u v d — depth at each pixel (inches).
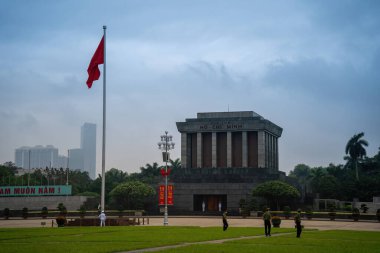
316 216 3902.6
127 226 2748.5
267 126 5128.0
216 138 5172.2
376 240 1818.4
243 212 4104.3
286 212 3946.9
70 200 4955.7
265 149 5142.7
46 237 1923.0
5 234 2079.2
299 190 5216.5
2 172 6653.5
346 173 6756.9
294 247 1519.4
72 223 2859.3
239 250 1409.9
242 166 5083.7
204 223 3223.4
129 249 1451.8
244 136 5103.3
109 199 5487.2
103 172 2581.2
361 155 6505.9
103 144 2551.7
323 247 1524.4
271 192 4202.8
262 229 2498.8
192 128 5206.7
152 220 3700.8
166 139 3090.6
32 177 6806.1
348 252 1380.4
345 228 2733.8
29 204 5000.0
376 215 3631.9
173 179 4854.8
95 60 2546.8
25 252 1342.3
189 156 5246.1
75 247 1493.6
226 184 4687.5
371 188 5708.7
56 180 6796.3
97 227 2618.1
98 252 1358.3
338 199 5797.2
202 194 4729.3
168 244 1621.6
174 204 4766.2
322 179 5994.1
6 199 5044.3
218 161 5187.0
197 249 1437.0
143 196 4552.2
